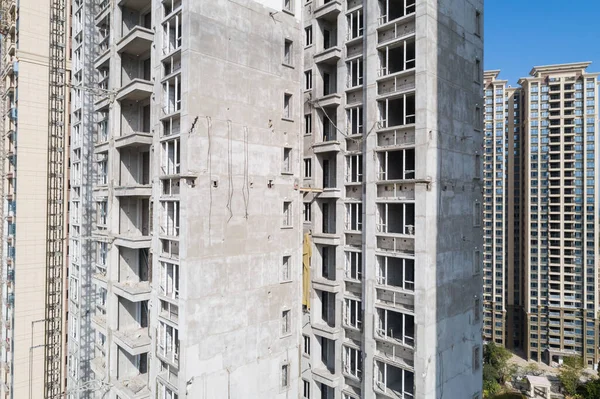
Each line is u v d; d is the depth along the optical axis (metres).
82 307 35.09
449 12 28.03
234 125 25.17
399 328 29.41
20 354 39.22
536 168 95.44
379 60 28.67
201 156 23.47
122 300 29.78
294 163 29.05
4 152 44.66
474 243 30.77
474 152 30.84
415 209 26.00
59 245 40.47
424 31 25.75
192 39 23.00
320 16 32.72
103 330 30.53
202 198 23.52
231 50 24.98
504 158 100.94
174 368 24.09
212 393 23.88
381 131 28.08
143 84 26.80
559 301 94.19
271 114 27.42
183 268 22.91
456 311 28.55
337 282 31.30
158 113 26.06
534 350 96.56
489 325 103.50
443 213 27.14
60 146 40.50
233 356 24.98
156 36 26.50
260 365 26.55
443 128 27.19
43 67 40.12
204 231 23.58
